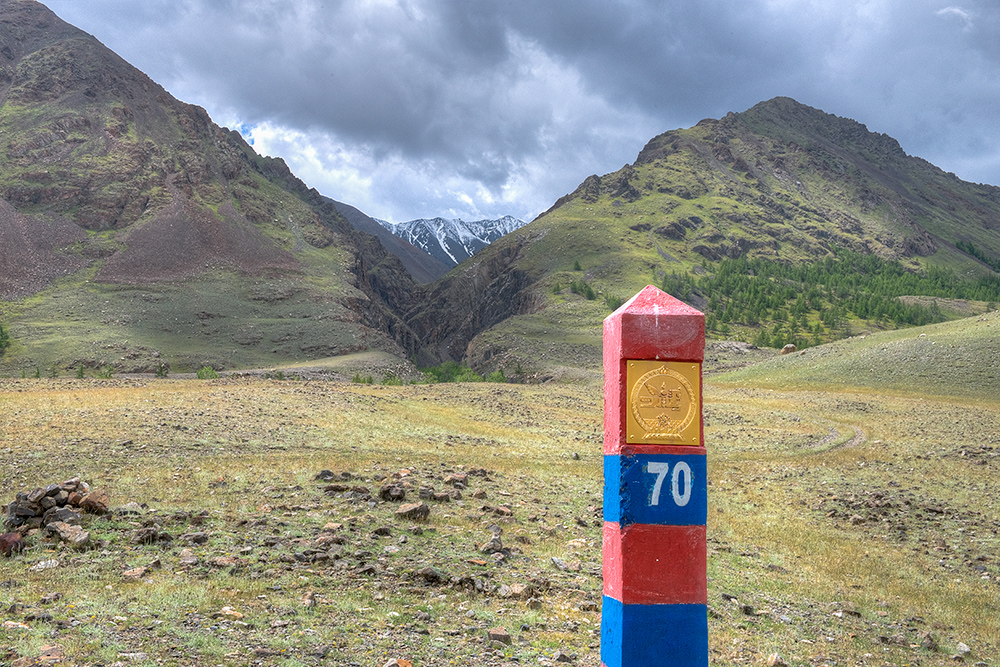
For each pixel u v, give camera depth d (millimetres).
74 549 12062
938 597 15578
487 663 8453
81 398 36500
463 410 51281
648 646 4684
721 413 64750
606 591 4988
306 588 10812
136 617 8906
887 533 21766
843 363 102000
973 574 17781
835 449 43812
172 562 11648
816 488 29078
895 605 14602
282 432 31344
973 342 98688
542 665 8555
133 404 34938
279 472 20719
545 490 22984
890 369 95312
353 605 10148
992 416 62500
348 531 14422
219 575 10984
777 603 13742
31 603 9211
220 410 35656
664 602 4727
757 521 22344
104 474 19375
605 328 5207
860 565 17781
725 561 16797
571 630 10125
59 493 14117
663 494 4766
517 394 66875
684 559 4766
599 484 25156
